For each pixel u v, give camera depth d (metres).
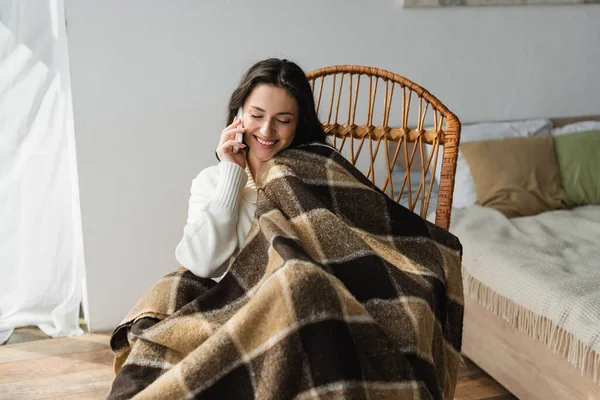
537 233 2.34
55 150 2.38
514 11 2.76
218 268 1.40
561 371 1.82
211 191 1.51
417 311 1.23
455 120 1.59
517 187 2.58
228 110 1.56
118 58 2.32
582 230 2.38
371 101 1.71
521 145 2.66
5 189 2.37
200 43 2.39
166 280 1.37
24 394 2.10
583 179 2.69
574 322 1.75
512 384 2.05
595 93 2.97
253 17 2.43
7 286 2.47
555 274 1.96
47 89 2.33
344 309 1.12
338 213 1.42
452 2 2.64
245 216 1.48
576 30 2.87
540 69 2.86
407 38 2.63
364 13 2.55
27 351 2.37
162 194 2.47
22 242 2.43
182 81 2.41
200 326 1.22
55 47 2.31
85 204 2.40
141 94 2.37
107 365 2.29
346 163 1.50
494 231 2.35
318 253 1.30
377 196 1.44
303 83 1.47
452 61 2.72
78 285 2.51
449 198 1.57
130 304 2.53
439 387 1.26
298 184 1.38
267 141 1.48
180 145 2.45
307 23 2.50
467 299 2.29
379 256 1.31
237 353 1.13
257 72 1.45
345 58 2.58
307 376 1.09
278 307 1.11
